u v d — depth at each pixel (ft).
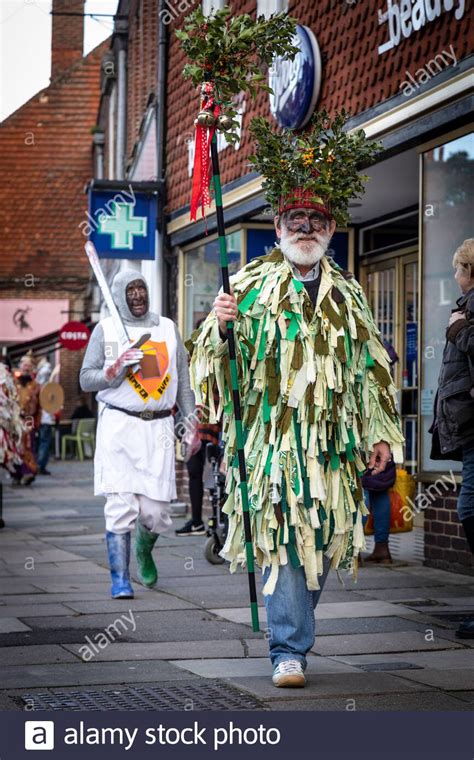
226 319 17.16
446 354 21.49
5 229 115.03
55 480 72.23
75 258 115.24
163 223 51.01
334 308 17.65
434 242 30.25
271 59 18.13
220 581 28.43
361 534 17.99
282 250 17.72
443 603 24.84
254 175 39.63
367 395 17.98
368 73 31.81
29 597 26.07
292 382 17.40
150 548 27.25
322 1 34.71
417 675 17.84
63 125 116.98
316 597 18.20
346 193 17.66
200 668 18.47
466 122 28.27
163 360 26.40
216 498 31.73
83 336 86.99
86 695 16.67
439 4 27.86
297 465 17.31
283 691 16.76
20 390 70.44
